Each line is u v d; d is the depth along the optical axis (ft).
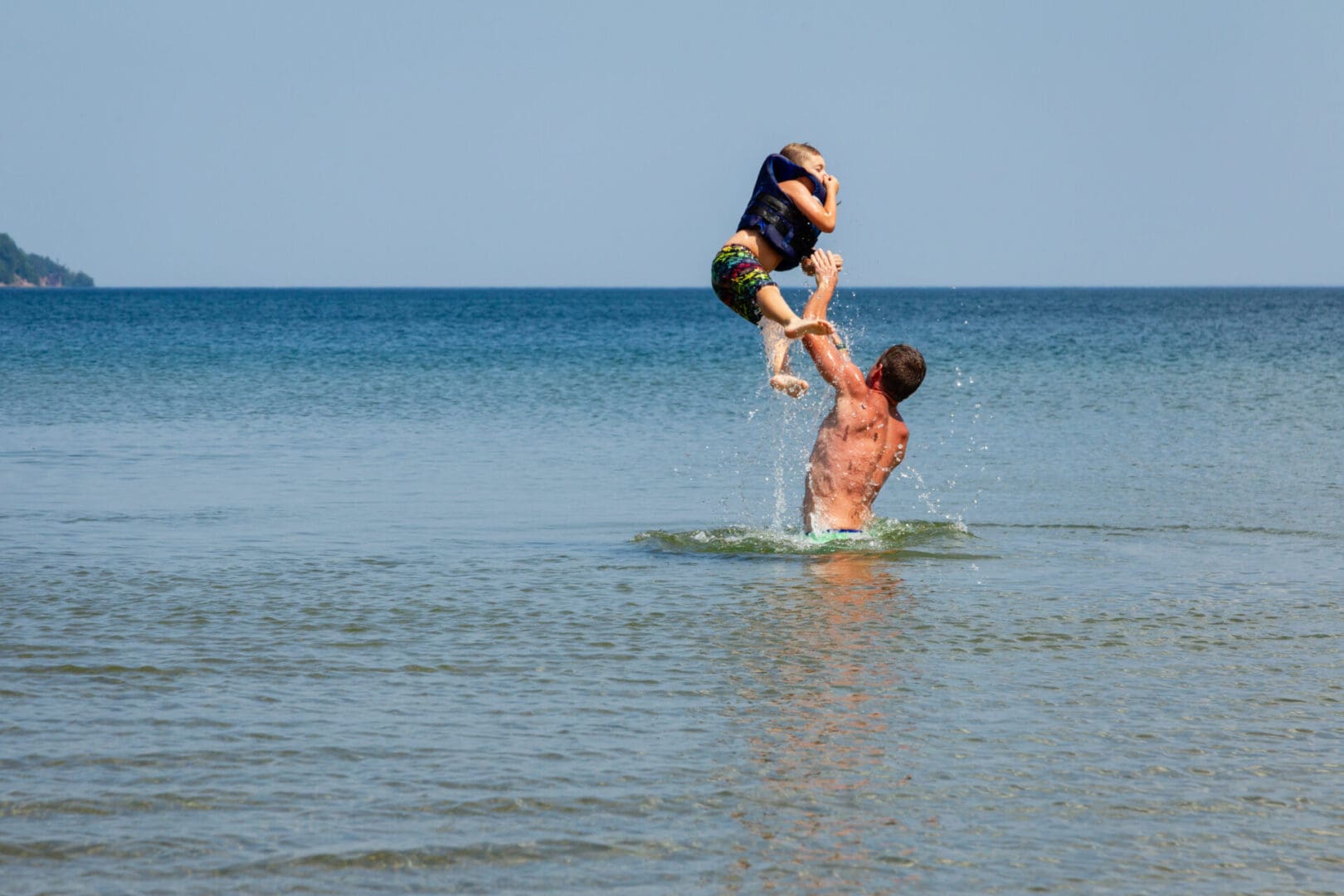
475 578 59.67
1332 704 40.88
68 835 30.60
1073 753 36.35
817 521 72.23
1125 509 82.69
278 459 108.58
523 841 30.42
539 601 54.65
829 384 72.28
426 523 76.89
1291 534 73.31
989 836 30.94
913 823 31.63
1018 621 51.44
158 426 135.85
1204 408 157.28
